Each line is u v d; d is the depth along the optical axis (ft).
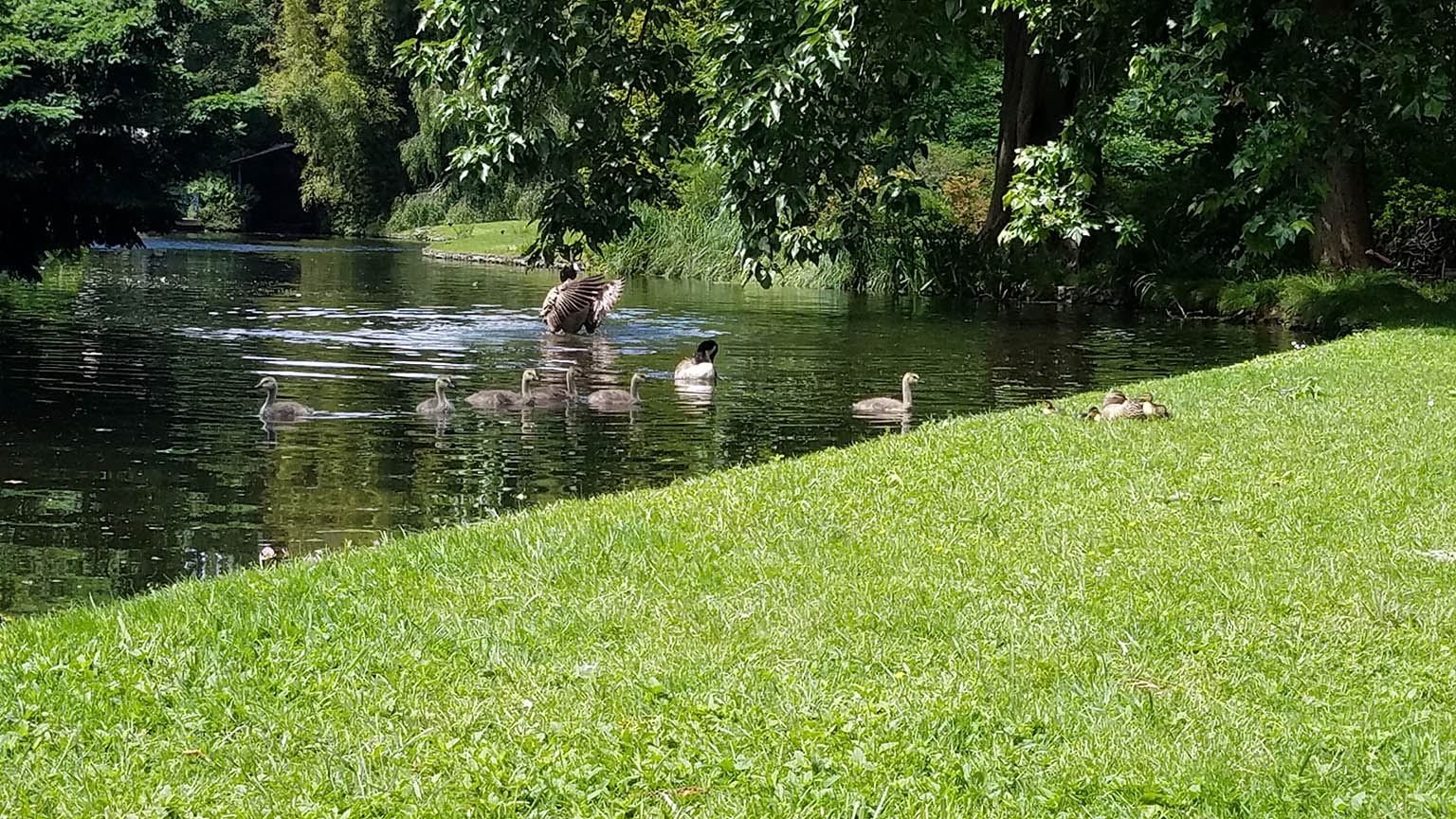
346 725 16.93
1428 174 107.14
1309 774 15.19
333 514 35.19
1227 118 88.69
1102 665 18.65
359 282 112.88
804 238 47.98
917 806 14.56
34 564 30.04
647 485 39.14
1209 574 22.85
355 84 225.56
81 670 18.65
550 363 65.87
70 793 15.12
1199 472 31.50
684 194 131.34
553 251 52.26
